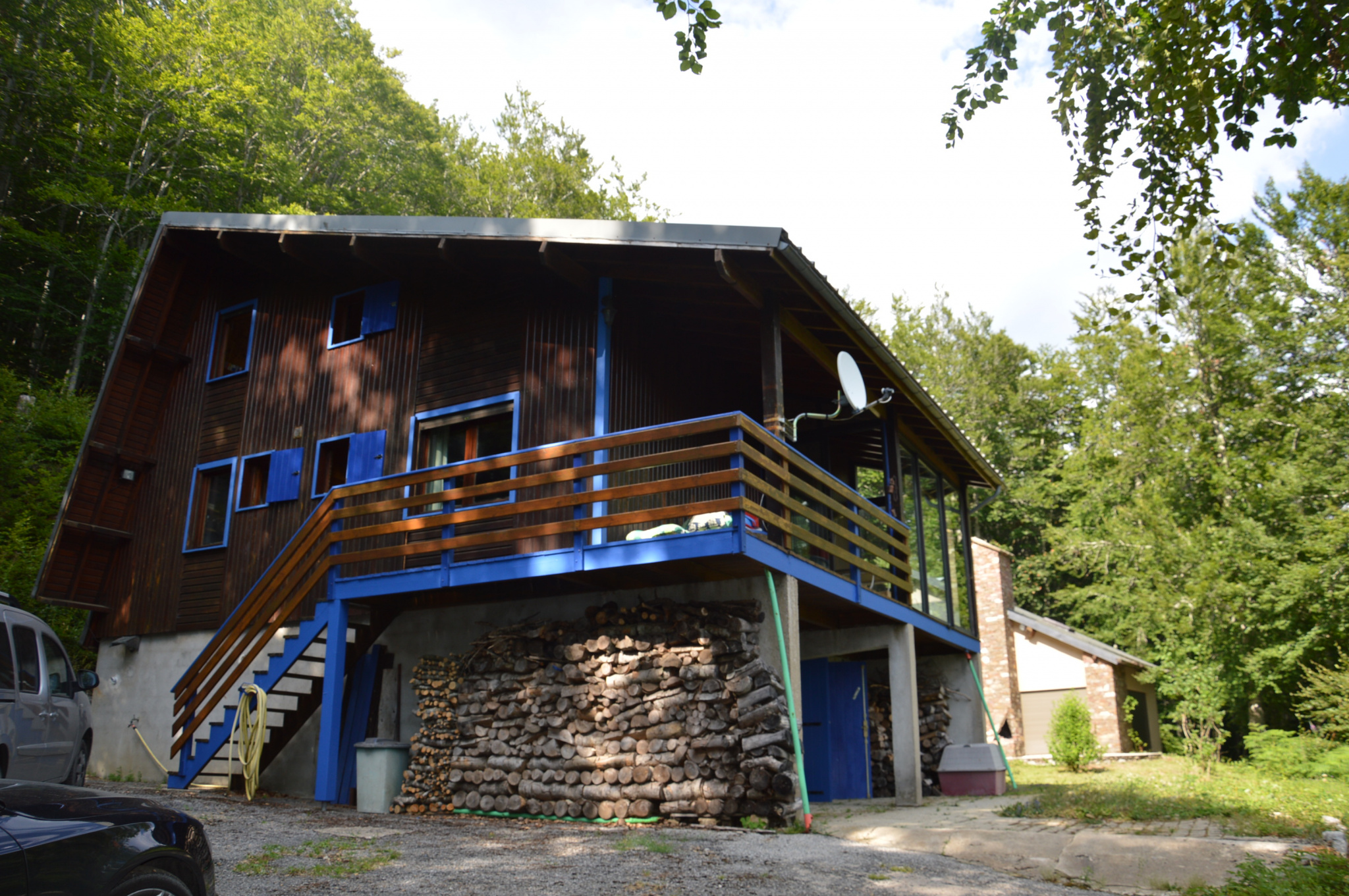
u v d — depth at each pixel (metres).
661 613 8.66
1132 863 6.58
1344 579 21.08
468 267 11.23
